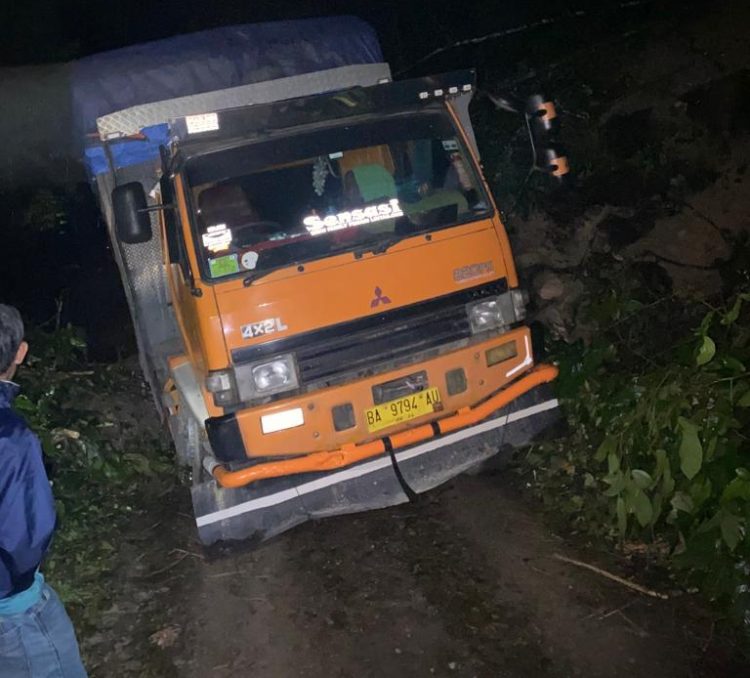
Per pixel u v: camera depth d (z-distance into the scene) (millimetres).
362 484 4656
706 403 4152
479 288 4688
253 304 4336
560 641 3738
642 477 4176
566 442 5219
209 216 4480
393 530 4863
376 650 3869
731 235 6863
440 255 4625
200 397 4949
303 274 4418
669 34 8859
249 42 5648
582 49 9445
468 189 4852
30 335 7004
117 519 5477
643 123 8086
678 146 7715
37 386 6227
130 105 5297
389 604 4199
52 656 2721
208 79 5395
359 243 4535
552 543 4520
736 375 4168
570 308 6871
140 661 4055
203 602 4484
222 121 4562
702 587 3826
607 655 3602
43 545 2541
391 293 4512
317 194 4637
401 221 4641
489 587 4219
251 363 4312
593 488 4832
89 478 5633
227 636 4156
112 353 8703
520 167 8422
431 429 4613
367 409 4484
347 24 6016
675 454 4234
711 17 8719
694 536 3801
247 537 4559
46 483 2541
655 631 3711
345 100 4762
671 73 8375
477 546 4594
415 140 4867
